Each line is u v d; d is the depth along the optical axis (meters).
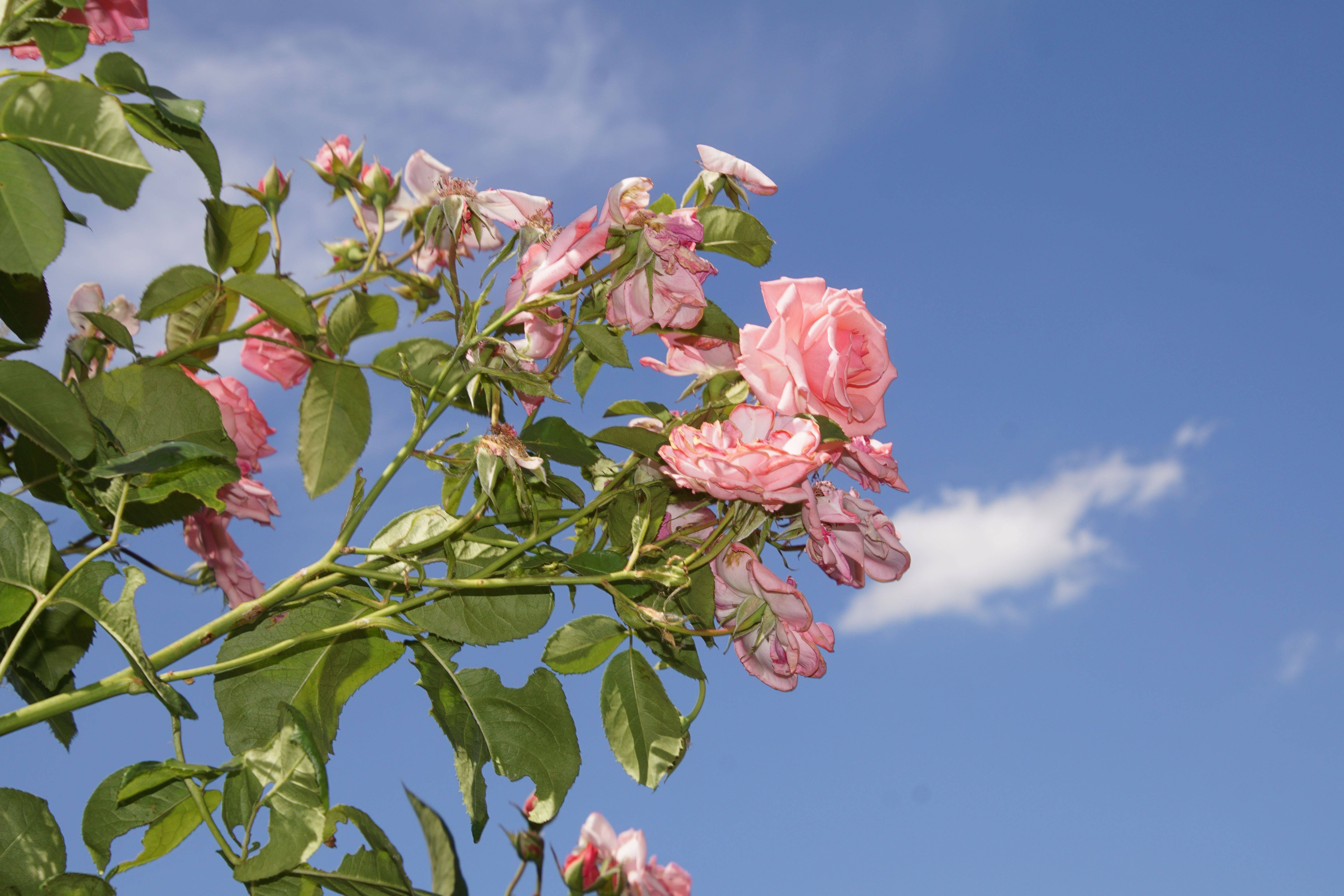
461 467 1.29
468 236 1.34
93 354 1.27
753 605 1.26
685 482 1.24
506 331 1.29
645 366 1.32
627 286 1.26
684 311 1.26
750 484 1.22
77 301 1.28
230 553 1.31
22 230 1.15
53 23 1.20
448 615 1.30
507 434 1.26
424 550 1.25
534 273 1.26
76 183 1.16
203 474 1.25
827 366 1.26
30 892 1.20
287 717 1.22
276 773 1.22
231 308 1.30
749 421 1.25
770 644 1.28
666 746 1.30
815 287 1.28
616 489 1.28
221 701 1.28
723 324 1.27
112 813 1.24
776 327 1.26
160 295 1.25
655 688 1.31
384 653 1.31
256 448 1.33
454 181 1.27
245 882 1.21
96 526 1.25
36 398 1.17
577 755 1.30
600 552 1.27
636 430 1.25
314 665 1.30
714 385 1.29
